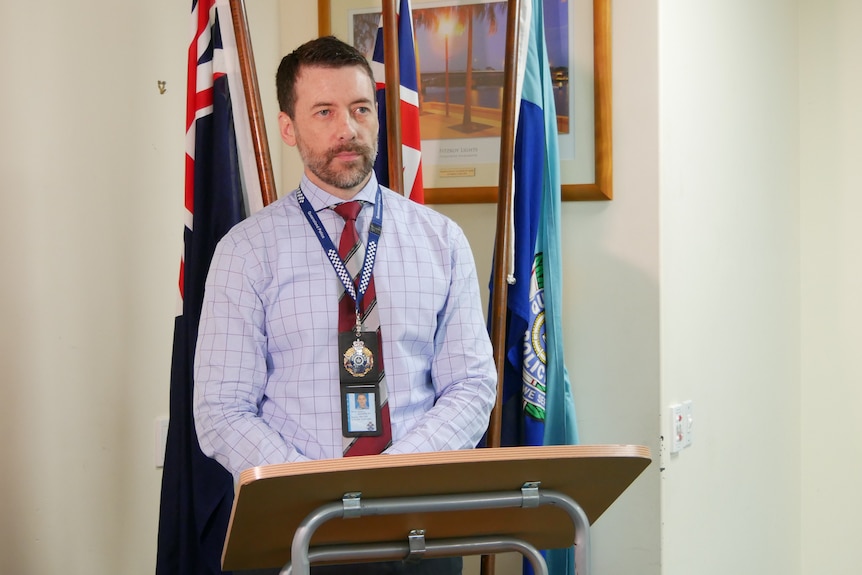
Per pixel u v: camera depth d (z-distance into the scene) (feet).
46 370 6.85
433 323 6.07
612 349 8.33
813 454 12.17
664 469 8.21
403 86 7.93
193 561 7.23
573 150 8.36
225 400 5.62
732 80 10.00
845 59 11.90
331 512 4.42
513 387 8.11
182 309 7.38
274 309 5.86
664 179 8.29
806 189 12.16
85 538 7.14
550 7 8.39
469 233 8.72
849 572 11.96
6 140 6.59
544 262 8.03
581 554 4.71
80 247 7.15
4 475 6.51
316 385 5.75
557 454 4.42
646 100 8.23
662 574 8.16
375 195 6.21
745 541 10.32
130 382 7.59
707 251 9.33
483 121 8.59
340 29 8.96
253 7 8.98
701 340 9.16
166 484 7.26
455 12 8.64
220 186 7.50
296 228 6.03
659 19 8.20
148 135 7.82
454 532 4.98
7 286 6.57
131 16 7.65
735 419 10.04
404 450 5.41
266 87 9.15
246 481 4.06
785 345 11.64
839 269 11.97
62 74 7.04
